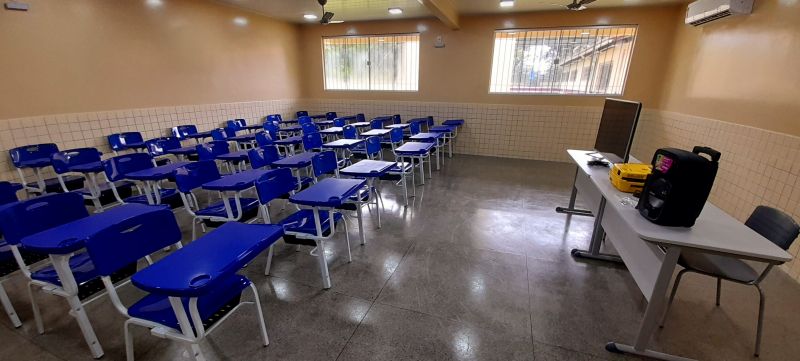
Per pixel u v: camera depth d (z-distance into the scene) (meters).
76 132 4.00
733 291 2.32
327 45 7.52
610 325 2.01
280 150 5.61
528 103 6.28
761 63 3.06
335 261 2.71
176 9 4.99
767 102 2.93
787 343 1.88
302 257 2.77
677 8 5.06
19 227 1.71
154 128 4.87
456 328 1.98
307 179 3.37
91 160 3.59
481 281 2.44
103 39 4.18
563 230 3.29
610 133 2.77
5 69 3.41
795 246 2.51
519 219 3.54
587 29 5.65
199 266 1.26
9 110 3.46
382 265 2.65
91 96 4.13
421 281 2.44
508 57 6.24
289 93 7.43
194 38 5.30
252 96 6.50
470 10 5.66
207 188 2.43
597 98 5.85
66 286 1.56
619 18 5.41
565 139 6.20
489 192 4.43
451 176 5.21
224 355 1.77
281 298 2.24
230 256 1.34
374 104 7.43
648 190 1.74
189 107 5.33
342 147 4.25
